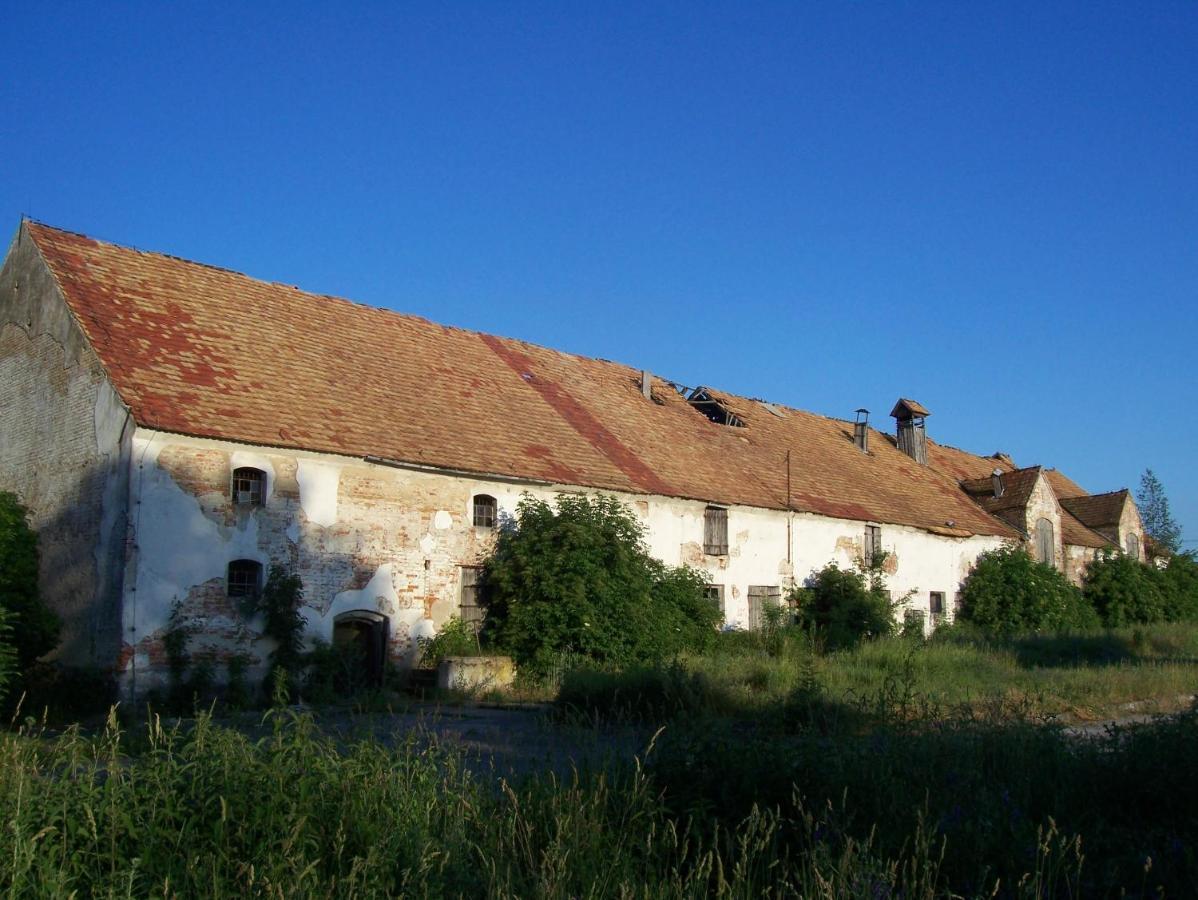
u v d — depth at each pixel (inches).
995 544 1551.4
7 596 716.0
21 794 245.1
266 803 254.5
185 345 834.8
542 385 1154.7
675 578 1010.7
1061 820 303.9
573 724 498.0
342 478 816.3
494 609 900.0
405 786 281.6
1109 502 1937.7
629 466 1063.6
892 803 288.0
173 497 726.5
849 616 1162.6
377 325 1069.1
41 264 853.8
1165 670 813.9
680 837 280.4
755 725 434.0
